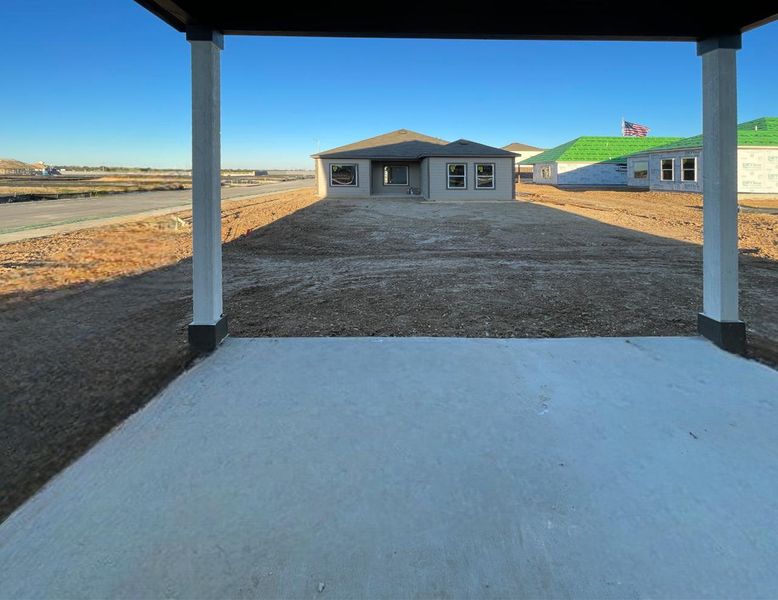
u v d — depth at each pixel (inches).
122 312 211.5
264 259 338.0
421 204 753.0
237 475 90.6
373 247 384.5
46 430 112.9
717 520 77.6
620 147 1460.4
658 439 101.3
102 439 104.9
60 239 408.2
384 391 125.6
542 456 95.7
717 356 147.9
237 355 152.7
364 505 82.1
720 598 63.6
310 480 88.8
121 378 139.7
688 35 152.6
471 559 70.5
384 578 67.4
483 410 114.8
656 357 147.6
